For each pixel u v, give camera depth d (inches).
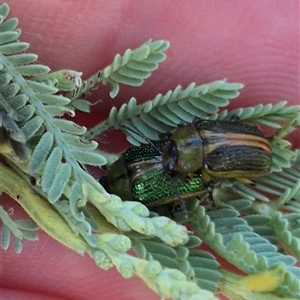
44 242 1.8
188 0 1.8
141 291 1.9
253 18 1.9
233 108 2.0
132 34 1.8
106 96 1.8
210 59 1.9
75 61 1.8
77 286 1.9
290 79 2.0
